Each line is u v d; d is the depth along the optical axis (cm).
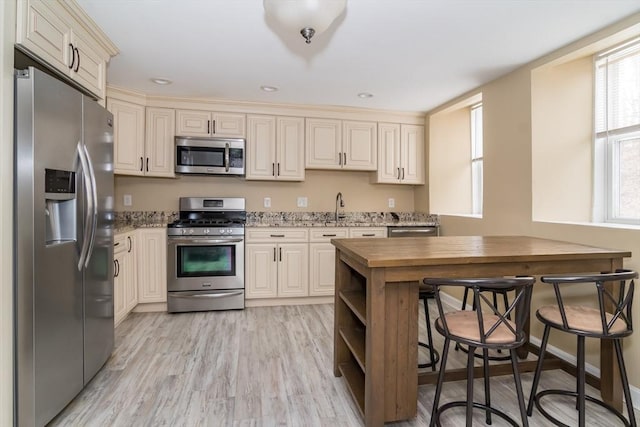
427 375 202
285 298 382
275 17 150
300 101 384
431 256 169
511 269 179
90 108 202
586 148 262
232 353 259
